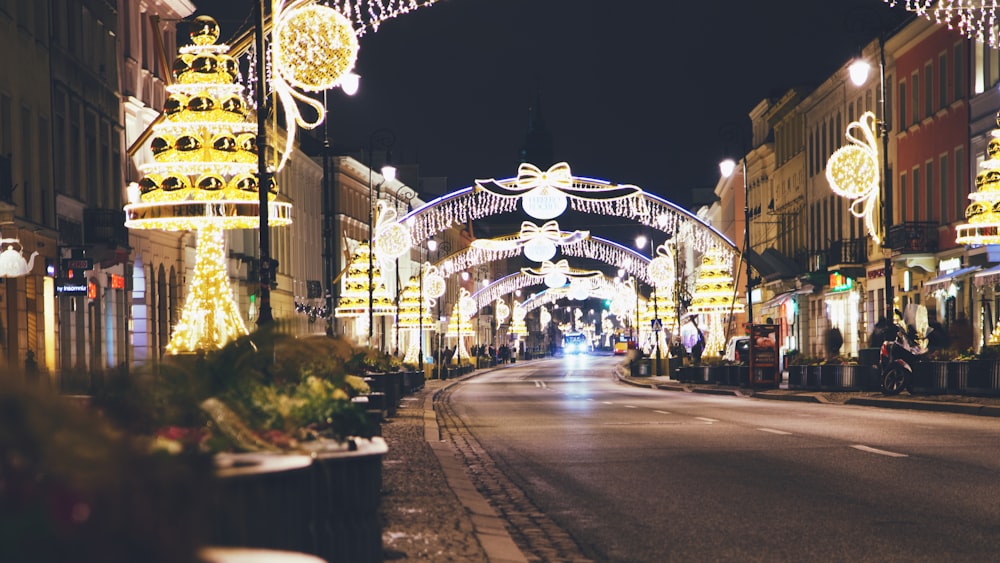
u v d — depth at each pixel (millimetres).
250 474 5332
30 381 3088
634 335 152250
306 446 7406
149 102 51969
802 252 76438
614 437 21906
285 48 21938
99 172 45094
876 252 60719
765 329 46562
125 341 46312
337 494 7035
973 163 48625
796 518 11305
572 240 75688
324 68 22016
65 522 2900
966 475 14438
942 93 52406
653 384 60062
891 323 35125
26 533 2859
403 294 80625
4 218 33844
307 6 21828
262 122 25250
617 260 92125
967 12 48938
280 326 8156
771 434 21281
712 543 10062
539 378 82375
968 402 29156
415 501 12492
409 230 60156
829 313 71312
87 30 44281
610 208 54531
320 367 8797
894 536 10203
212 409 6730
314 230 87812
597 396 46031
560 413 31641
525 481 15086
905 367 34469
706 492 13383
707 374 56469
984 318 46469
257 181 25297
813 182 76375
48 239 38375
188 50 25188
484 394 50781
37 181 37875
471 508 12000
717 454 17781
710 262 65750
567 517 11812
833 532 10469
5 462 3000
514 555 9258
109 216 43062
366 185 103125
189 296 24703
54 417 3082
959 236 38562
